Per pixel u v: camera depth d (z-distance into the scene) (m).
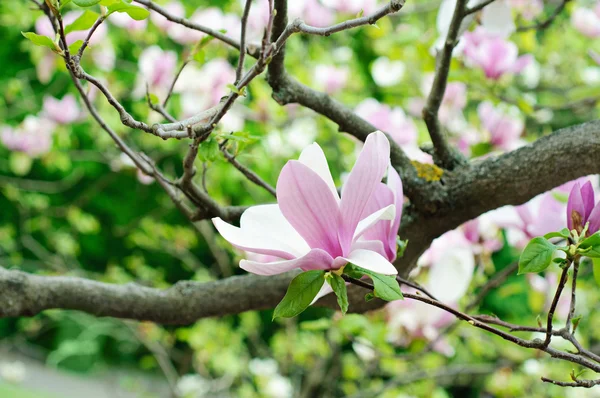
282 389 3.57
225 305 1.49
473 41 2.04
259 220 1.12
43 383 8.48
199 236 6.72
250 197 3.86
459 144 2.29
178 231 4.66
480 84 2.07
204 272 3.89
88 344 7.91
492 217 1.55
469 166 1.43
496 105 2.05
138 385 5.30
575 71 3.28
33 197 5.16
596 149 1.34
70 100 3.75
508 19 1.63
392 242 1.19
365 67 4.17
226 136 1.29
